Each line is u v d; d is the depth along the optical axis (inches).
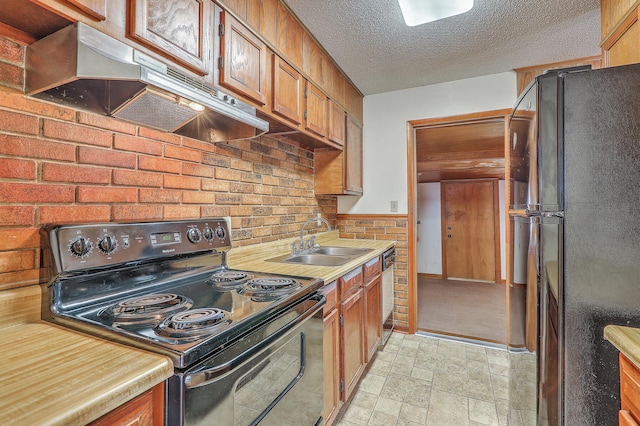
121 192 46.4
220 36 48.9
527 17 69.6
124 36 35.2
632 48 50.4
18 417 18.1
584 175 39.4
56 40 32.8
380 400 73.8
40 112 37.2
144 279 46.1
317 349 50.0
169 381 26.1
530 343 47.4
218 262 60.0
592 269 39.0
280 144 86.3
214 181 63.7
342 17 70.0
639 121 37.8
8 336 30.9
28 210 36.1
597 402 38.5
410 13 68.8
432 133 122.3
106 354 26.9
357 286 75.0
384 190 116.8
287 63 67.2
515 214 59.6
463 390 77.5
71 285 37.3
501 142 137.0
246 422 33.8
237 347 32.0
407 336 110.4
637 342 29.6
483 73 99.5
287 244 87.4
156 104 42.4
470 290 179.0
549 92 41.2
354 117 109.8
